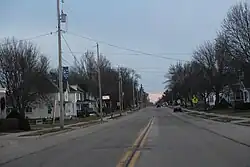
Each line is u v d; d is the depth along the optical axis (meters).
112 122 55.47
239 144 19.22
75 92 85.25
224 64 71.06
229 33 54.66
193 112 77.31
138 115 78.88
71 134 32.44
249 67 54.75
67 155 16.67
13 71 56.84
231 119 44.00
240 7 53.69
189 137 24.19
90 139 25.58
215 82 74.31
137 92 167.25
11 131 36.78
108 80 106.81
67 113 78.12
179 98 135.50
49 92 65.56
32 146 22.42
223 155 15.02
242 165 12.48
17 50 57.56
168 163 13.17
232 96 87.94
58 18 40.34
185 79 106.69
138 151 16.94
